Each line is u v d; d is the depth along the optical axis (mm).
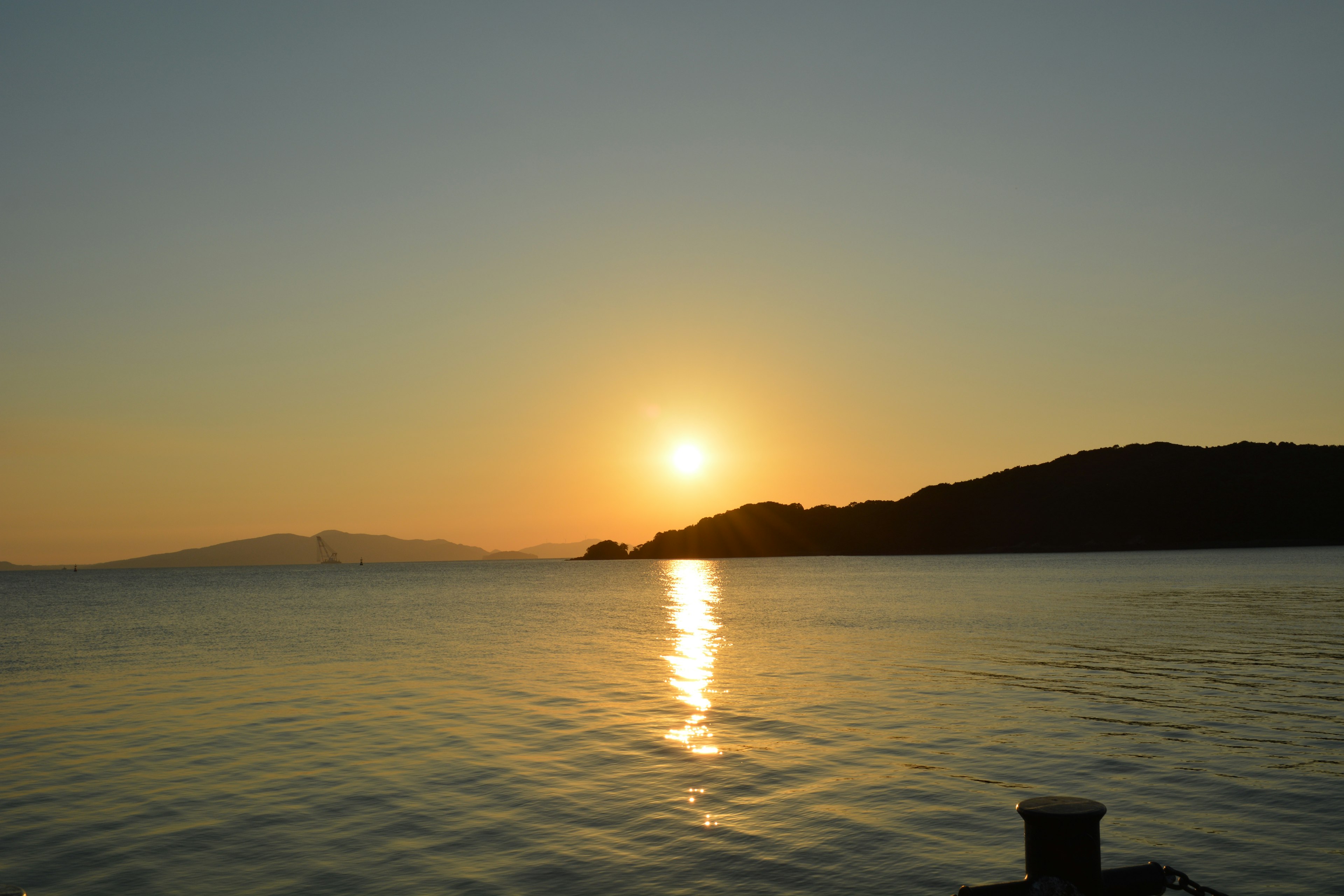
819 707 20516
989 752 15625
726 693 23016
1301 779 13484
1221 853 10281
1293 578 84688
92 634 48875
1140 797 12617
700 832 11242
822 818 11789
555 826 11594
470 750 16344
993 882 9469
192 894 9500
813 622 48781
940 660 29422
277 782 14250
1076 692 22234
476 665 30438
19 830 11898
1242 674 24984
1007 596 66812
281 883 9773
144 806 12953
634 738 17172
